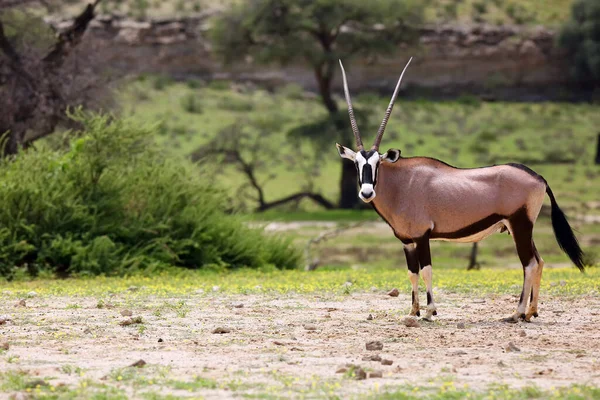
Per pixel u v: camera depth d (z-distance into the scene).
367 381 27.78
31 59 115.31
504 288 54.81
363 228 181.75
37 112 112.56
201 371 29.33
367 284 57.72
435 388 26.77
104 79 122.88
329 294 52.06
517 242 40.62
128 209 78.44
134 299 49.81
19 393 25.28
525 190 40.34
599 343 34.69
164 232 79.06
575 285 55.66
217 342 34.88
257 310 44.47
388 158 40.03
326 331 37.75
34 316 42.38
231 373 28.98
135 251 76.62
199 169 87.38
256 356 31.97
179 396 25.80
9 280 69.50
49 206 73.75
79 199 75.56
